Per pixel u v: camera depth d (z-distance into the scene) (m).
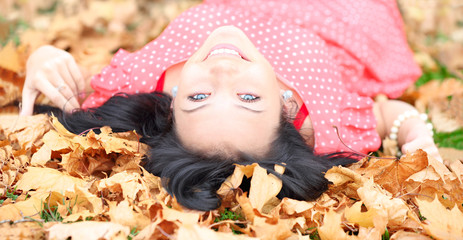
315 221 1.86
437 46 3.91
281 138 2.04
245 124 1.91
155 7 4.25
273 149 2.00
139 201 1.89
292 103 2.22
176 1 4.36
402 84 2.95
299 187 1.96
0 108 2.63
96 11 3.92
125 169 2.06
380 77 2.82
